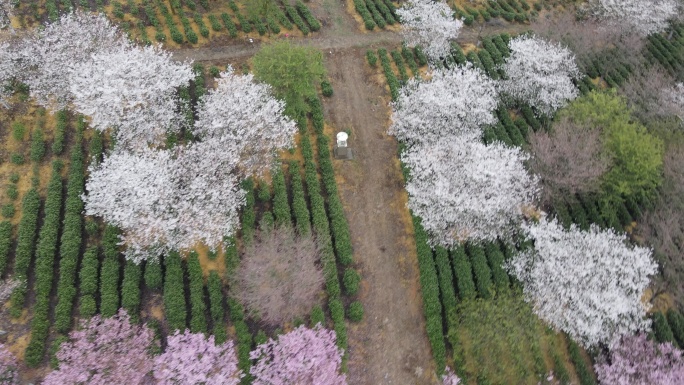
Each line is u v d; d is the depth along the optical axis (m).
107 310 28.09
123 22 43.19
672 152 33.41
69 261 29.39
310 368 25.64
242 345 27.92
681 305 31.17
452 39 46.44
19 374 26.20
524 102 40.34
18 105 36.31
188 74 36.09
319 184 34.88
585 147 31.23
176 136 35.53
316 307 29.64
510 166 31.91
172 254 30.38
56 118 35.94
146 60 34.66
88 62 34.31
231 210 30.55
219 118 32.72
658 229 31.66
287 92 34.78
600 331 27.88
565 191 33.88
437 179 32.31
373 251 32.75
